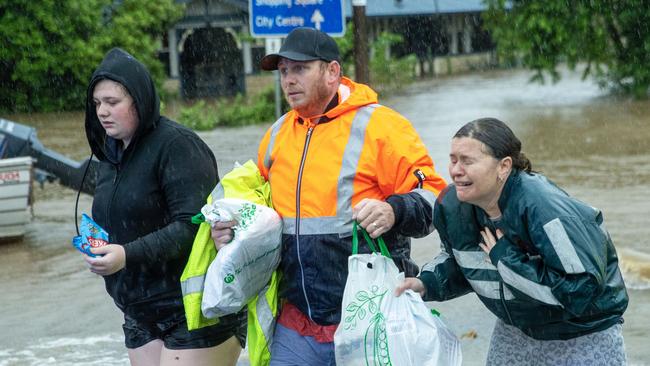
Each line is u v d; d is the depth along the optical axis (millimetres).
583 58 30859
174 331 4930
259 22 12508
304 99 4664
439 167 17797
